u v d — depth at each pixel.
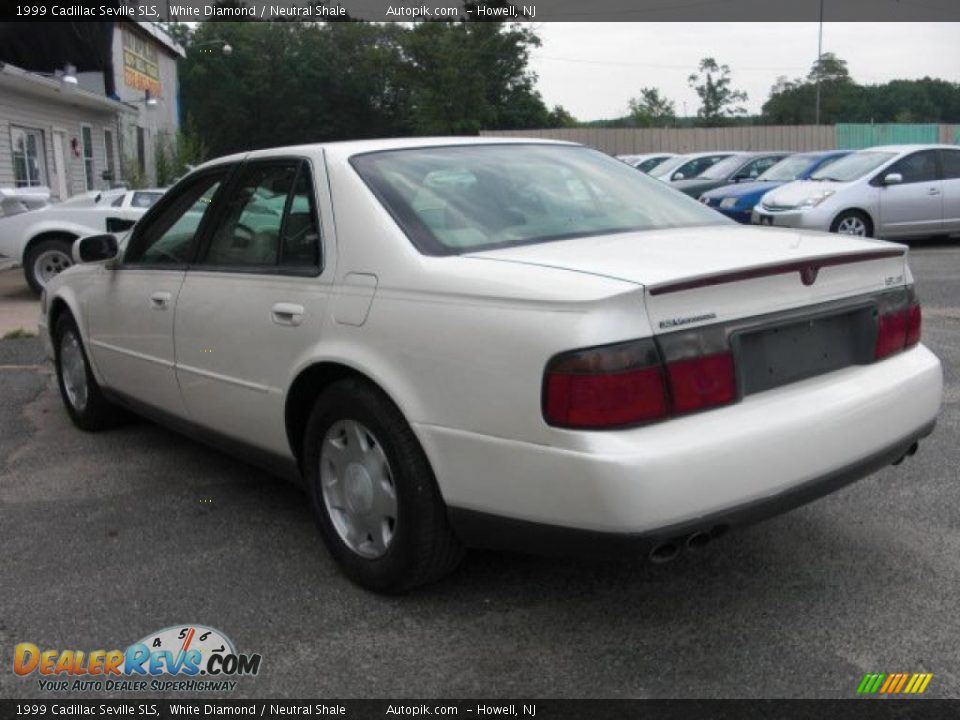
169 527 4.12
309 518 4.21
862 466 3.17
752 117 58.53
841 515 4.08
